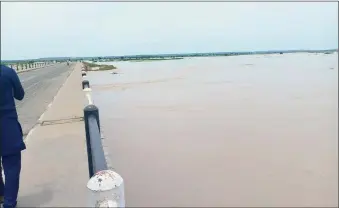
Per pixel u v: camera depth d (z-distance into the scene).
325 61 86.56
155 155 8.16
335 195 6.05
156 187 6.33
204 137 10.23
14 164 3.67
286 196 6.01
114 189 2.12
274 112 14.81
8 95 3.55
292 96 20.52
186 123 12.29
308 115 14.03
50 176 4.79
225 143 9.52
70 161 5.41
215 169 7.43
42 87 20.36
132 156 8.08
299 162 7.96
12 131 3.59
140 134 10.37
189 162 7.75
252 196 5.98
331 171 7.25
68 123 8.32
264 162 7.88
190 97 20.28
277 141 9.88
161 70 57.88
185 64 91.06
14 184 3.68
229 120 12.93
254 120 12.94
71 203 3.92
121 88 25.81
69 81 22.31
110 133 10.36
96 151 3.14
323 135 10.53
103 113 14.54
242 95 21.31
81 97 13.44
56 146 6.27
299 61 89.81
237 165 7.58
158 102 18.14
